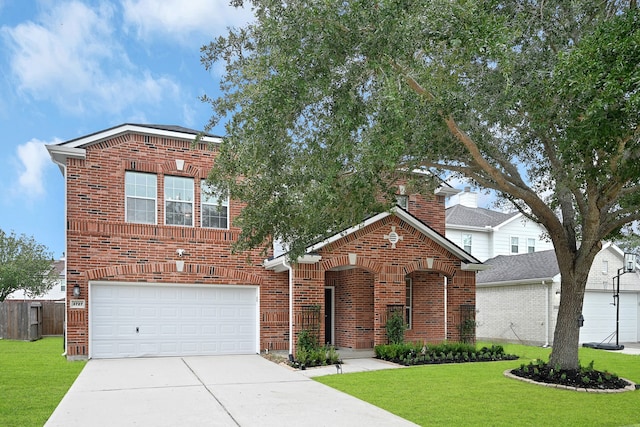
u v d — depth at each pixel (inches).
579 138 299.0
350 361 590.2
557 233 475.2
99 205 595.2
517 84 354.0
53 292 1537.9
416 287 755.4
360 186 334.6
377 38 280.8
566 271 478.9
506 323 899.4
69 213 581.9
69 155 585.0
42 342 818.8
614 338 885.8
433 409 347.6
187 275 628.4
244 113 328.8
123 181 609.9
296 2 284.5
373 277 719.1
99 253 590.6
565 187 397.4
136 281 605.0
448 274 685.9
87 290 582.6
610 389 417.1
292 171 360.5
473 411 341.7
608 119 277.1
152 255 614.2
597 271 881.5
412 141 364.5
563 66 283.3
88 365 538.6
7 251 1229.7
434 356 600.1
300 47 283.9
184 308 630.5
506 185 433.4
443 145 414.3
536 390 415.8
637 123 283.1
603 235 467.5
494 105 368.8
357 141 339.9
